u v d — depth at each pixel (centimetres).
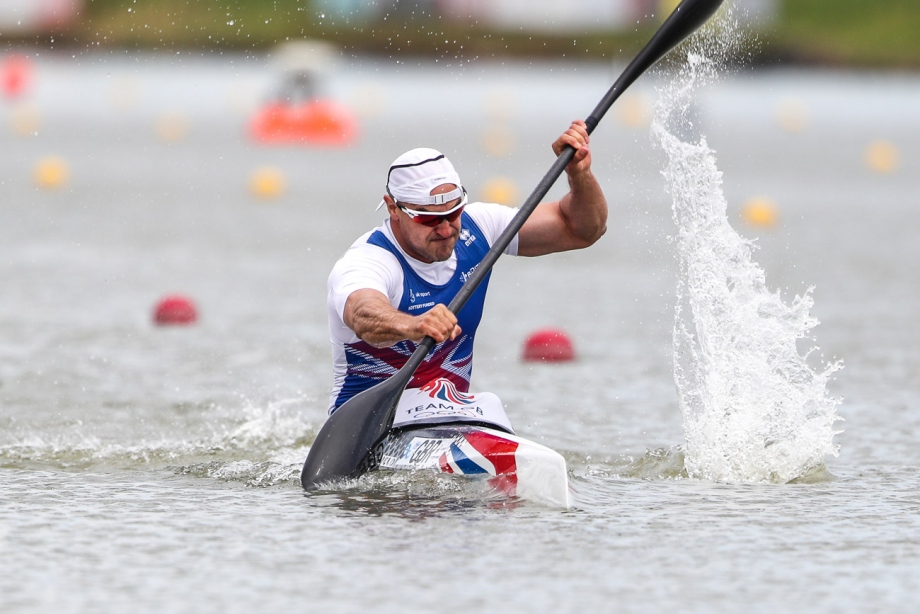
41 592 1489
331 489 1997
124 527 1783
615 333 3734
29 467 2227
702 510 1905
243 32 18325
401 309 2036
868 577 1566
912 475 2180
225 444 2441
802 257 5184
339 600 1462
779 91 18338
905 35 19825
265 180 7544
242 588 1504
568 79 18112
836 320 3859
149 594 1484
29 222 6091
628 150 9994
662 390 2989
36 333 3606
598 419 2683
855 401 2828
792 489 2067
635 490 2055
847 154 10638
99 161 9356
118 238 5603
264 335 3647
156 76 18275
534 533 1748
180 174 8612
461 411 2097
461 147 10669
